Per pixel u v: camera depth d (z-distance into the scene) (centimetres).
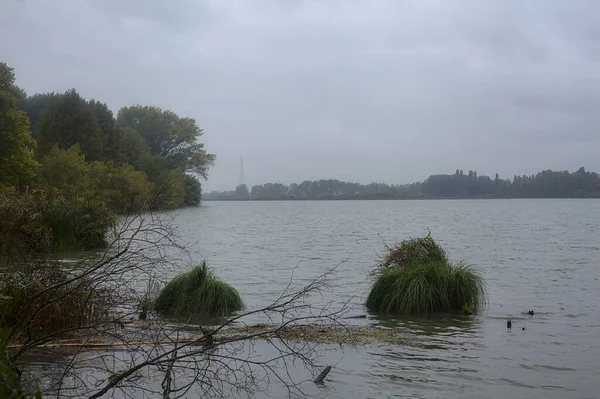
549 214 8231
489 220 6316
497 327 1055
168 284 1147
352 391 694
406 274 1231
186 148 9525
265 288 1491
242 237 3522
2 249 1088
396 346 906
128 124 9250
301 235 3759
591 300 1365
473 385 725
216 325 1020
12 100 3831
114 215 2091
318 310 1193
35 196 1983
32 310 758
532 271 1939
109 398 643
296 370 776
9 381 456
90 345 777
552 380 752
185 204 10556
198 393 678
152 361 565
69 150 4672
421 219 6625
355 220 6362
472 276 1258
